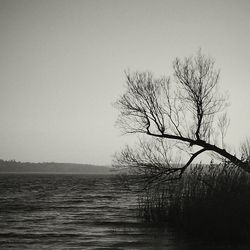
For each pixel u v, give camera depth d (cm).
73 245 1984
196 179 2328
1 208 4069
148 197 2719
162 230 2333
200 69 2586
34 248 1909
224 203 2059
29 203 4747
